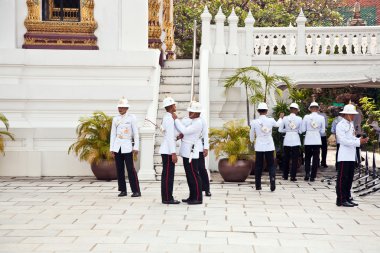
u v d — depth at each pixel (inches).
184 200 510.6
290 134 679.7
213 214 457.4
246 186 619.2
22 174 685.3
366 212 473.1
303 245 360.8
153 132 649.6
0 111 717.3
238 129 660.1
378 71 778.8
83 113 722.2
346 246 359.3
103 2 745.0
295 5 1277.1
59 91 715.4
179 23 1288.1
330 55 783.1
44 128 692.1
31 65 725.3
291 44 789.2
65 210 470.9
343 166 498.3
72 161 690.8
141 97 716.0
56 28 740.7
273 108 784.3
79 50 728.3
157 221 429.4
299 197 548.1
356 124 784.3
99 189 585.9
